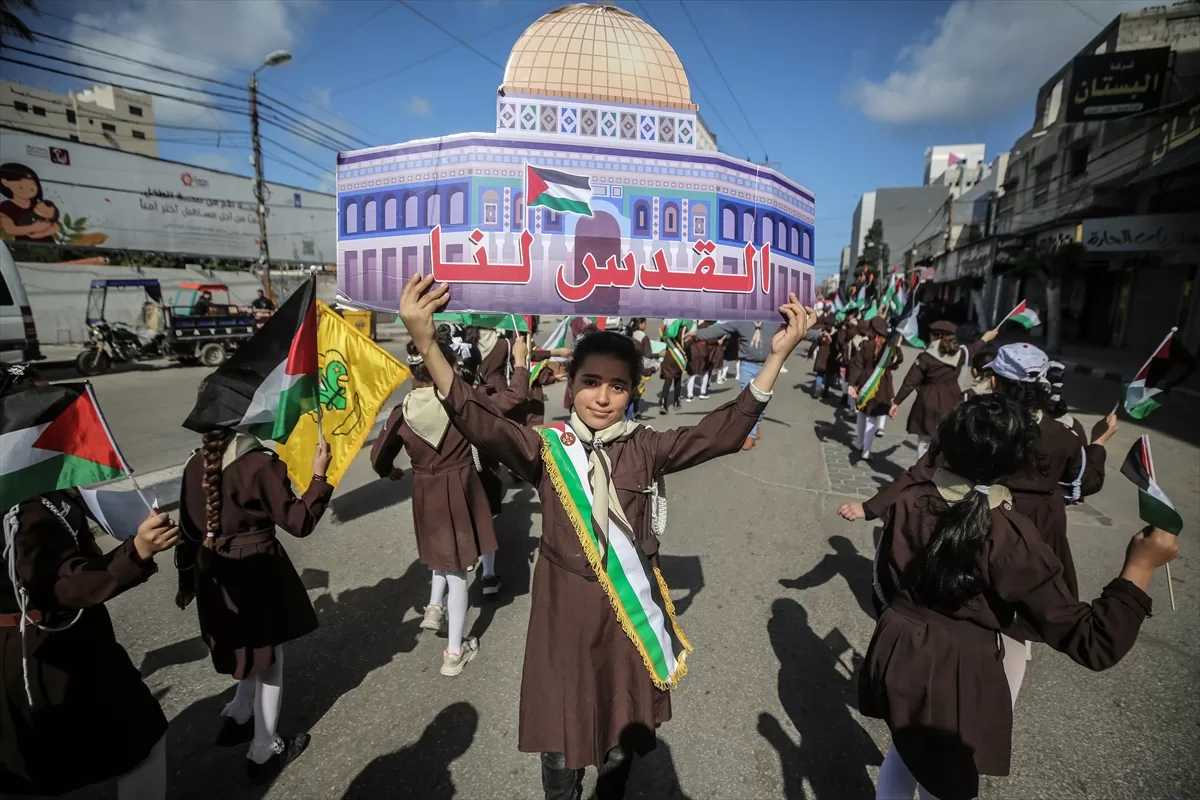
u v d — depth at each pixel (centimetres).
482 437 179
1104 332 2192
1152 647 362
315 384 251
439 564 329
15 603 173
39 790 181
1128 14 1905
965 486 181
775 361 181
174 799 249
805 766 270
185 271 2512
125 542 175
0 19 1093
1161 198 1809
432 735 287
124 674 194
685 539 518
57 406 170
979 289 3250
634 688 191
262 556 251
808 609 401
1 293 1259
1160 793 255
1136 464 155
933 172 7019
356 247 197
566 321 434
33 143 1981
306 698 312
